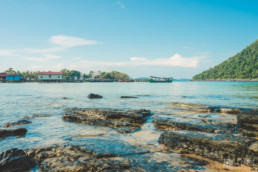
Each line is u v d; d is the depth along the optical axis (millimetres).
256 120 8266
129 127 9445
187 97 26422
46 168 4938
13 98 24719
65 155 5582
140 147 6430
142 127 9703
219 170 5105
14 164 5047
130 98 25297
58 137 7906
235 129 8648
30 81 116750
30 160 5457
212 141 6113
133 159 5391
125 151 5945
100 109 12188
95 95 25703
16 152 5465
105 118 11008
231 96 27266
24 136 8055
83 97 26547
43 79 108562
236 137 6387
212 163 5531
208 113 13547
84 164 4992
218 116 12258
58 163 5105
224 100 22047
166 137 7148
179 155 6012
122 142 6922
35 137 7902
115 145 6410
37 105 17750
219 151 5871
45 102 20281
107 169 4742
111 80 171875
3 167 4934
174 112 13906
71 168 4816
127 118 10844
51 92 37750
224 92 36594
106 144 6438
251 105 17266
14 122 10195
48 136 8094
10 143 7090
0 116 12461
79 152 5750
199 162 5543
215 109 14211
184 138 6695
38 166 5262
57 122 10875
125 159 5355
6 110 14797
